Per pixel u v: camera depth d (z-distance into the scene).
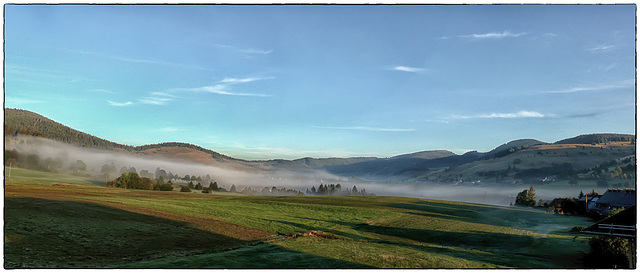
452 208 94.62
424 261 31.75
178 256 32.81
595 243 32.69
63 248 32.28
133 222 46.72
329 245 40.19
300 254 33.78
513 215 79.19
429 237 53.12
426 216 77.06
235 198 111.81
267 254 33.72
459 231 56.62
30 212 44.06
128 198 79.69
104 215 48.88
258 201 99.12
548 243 43.19
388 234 55.94
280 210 79.06
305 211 80.06
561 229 57.44
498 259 34.91
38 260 28.38
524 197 119.19
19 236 33.97
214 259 31.03
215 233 45.34
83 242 34.88
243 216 64.31
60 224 40.44
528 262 33.56
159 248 35.66
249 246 39.12
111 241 36.34
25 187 82.00
